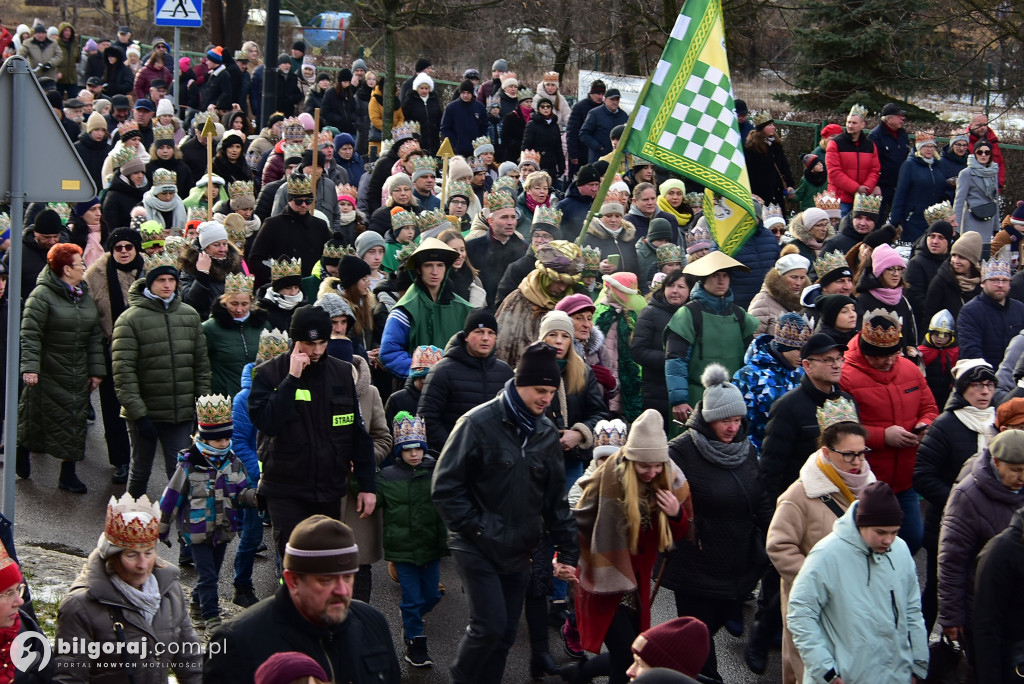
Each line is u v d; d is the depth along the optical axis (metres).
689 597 7.72
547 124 20.33
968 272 12.35
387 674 5.37
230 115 21.97
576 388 9.02
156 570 6.29
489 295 12.66
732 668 8.41
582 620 7.43
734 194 11.55
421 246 10.29
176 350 10.41
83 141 19.66
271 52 20.77
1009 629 6.69
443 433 8.48
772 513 7.80
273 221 13.33
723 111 11.51
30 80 7.45
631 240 13.23
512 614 7.36
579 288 9.96
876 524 6.37
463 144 22.12
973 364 8.30
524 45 33.00
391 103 24.25
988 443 7.80
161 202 15.27
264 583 9.60
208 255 12.01
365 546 8.48
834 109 26.98
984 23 24.25
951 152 18.38
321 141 17.25
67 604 6.01
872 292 11.24
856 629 6.42
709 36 11.45
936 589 8.66
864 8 25.69
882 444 8.69
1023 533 6.57
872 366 8.80
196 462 8.47
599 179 14.92
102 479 11.81
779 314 10.85
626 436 8.45
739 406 7.63
